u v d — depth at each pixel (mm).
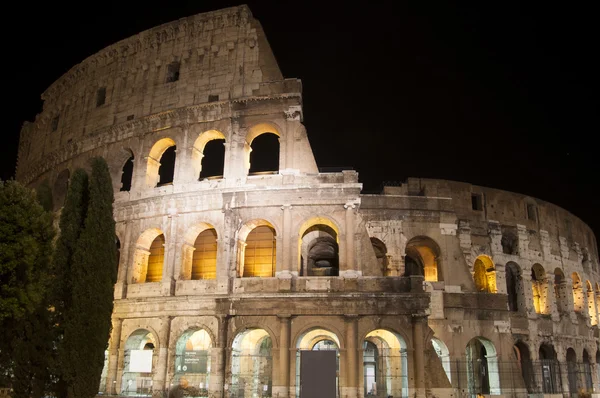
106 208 43375
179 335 51875
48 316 40344
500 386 57188
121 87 64812
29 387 38719
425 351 48188
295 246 51969
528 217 73500
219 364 49594
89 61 68812
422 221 59594
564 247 76625
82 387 38344
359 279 50375
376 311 49125
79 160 64562
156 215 56375
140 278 57094
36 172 70938
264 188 53375
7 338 39062
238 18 61312
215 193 54719
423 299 49000
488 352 59812
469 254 64438
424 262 64188
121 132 61969
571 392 69938
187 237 55375
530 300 67750
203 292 52438
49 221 38281
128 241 57000
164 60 62875
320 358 34375
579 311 77750
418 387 46969
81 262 40969
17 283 35062
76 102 69312
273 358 49094
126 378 53719
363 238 51594
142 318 53906
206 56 60781
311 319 49938
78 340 39000
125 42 65812
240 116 57062
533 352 65375
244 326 50531
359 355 48406
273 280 51375
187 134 58156
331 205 52719
